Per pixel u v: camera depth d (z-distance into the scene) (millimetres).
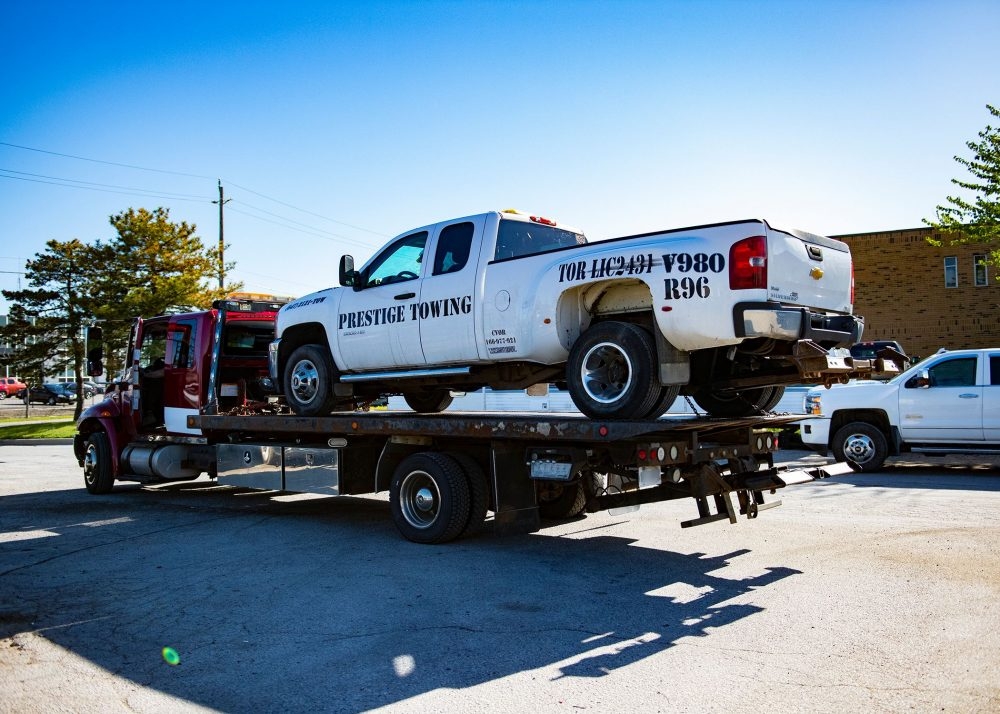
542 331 6598
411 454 7359
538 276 6684
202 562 6527
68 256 26484
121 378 11047
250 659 4234
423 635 4562
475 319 7109
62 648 4492
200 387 10062
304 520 8516
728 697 3617
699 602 5129
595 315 6703
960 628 4516
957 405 11391
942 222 17109
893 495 9383
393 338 7832
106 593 5621
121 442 10828
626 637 4473
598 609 5008
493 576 5855
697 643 4352
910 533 7098
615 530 7570
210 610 5148
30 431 25344
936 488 10031
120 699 3748
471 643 4414
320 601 5289
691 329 5754
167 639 4598
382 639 4504
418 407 9953
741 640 4387
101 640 4613
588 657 4168
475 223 7355
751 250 5609
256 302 10453
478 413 9070
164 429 10719
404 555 6609
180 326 10406
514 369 7363
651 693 3682
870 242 26047
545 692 3725
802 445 15000
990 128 15922
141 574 6156
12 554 6969
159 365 10727
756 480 6418
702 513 6062
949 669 3902
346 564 6328
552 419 6324
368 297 8117
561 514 7754
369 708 3584
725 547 6727
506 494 6820
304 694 3758
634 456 5840
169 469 9984
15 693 3848
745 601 5129
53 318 26438
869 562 6078
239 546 7141
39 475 13734
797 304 5906
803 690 3680
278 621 4875
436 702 3635
